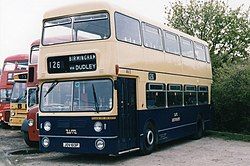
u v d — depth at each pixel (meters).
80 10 12.05
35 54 18.83
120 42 11.81
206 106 20.06
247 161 11.93
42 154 13.97
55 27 12.38
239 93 19.98
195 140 18.16
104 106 11.28
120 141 11.42
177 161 11.89
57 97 12.02
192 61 18.31
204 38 30.80
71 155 13.55
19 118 22.16
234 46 30.59
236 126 22.11
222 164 11.38
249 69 20.31
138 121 12.66
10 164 11.84
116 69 11.38
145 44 13.52
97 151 11.21
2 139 18.66
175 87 16.03
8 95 25.55
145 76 13.30
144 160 12.09
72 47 11.88
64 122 11.73
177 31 16.83
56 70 12.05
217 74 22.61
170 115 15.34
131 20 12.74
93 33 11.68
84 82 11.67
